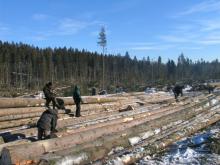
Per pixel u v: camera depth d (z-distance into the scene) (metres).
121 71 125.38
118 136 12.87
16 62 101.44
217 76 135.12
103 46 81.06
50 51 114.81
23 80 93.62
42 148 10.52
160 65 145.88
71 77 108.38
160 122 16.50
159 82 103.56
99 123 16.78
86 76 112.81
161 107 25.23
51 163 9.27
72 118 18.45
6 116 17.80
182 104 27.16
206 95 37.59
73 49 123.81
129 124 16.11
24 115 18.80
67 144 11.69
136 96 34.25
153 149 12.54
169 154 12.23
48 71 104.56
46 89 17.83
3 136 13.41
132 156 11.23
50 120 12.83
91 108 23.53
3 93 55.59
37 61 105.56
